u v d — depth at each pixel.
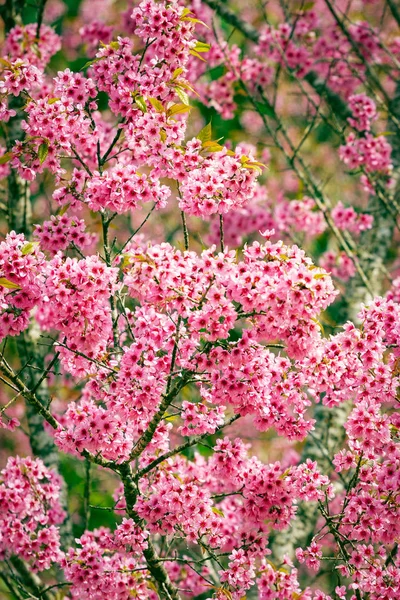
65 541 2.55
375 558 2.19
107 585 2.20
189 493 2.16
